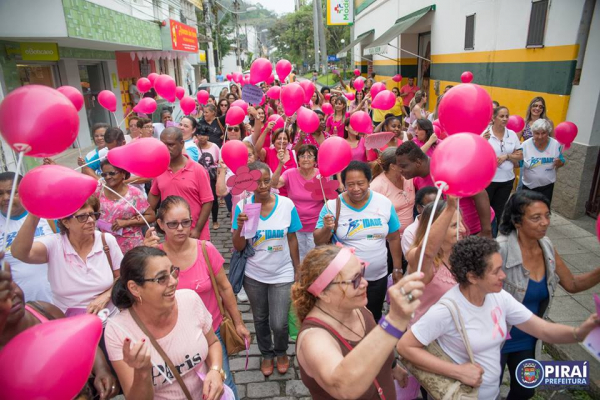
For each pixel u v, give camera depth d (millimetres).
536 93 7383
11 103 1900
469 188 1940
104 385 2383
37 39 9969
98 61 16219
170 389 2215
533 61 7461
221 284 2965
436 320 2225
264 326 3609
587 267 4973
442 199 2990
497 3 8828
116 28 12570
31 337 1396
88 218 2752
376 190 4105
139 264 2076
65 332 1433
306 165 4398
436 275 2697
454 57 11414
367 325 2109
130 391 1875
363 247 3412
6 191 3068
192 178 4324
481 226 3590
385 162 4074
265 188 3391
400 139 6008
